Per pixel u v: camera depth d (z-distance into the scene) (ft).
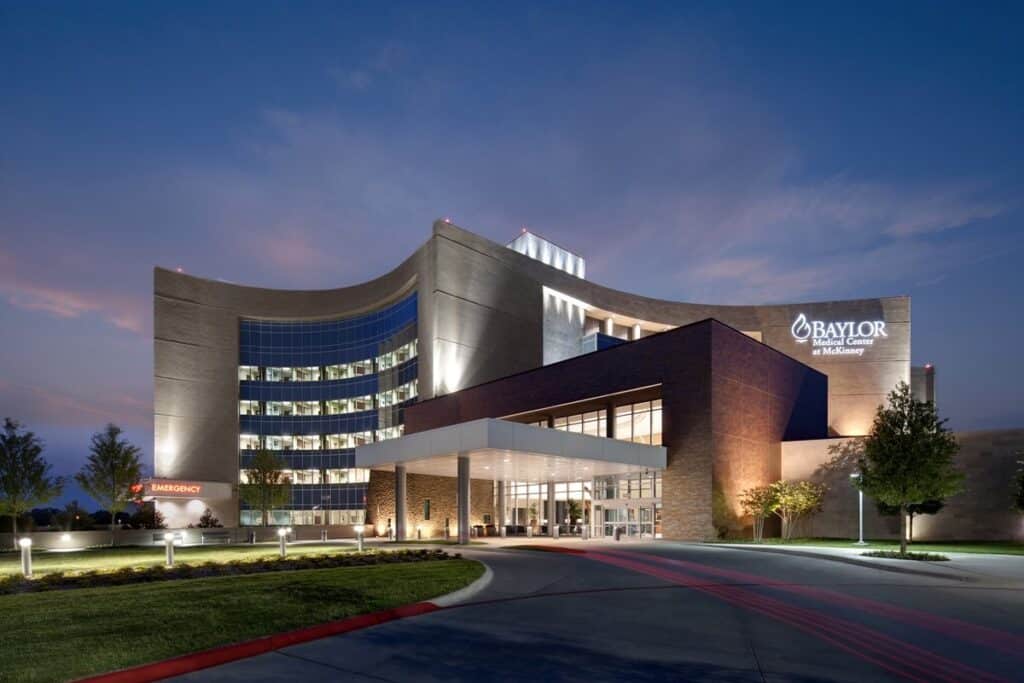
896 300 265.95
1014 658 31.83
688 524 123.24
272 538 166.81
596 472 139.03
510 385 167.84
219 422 252.01
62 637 32.32
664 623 39.17
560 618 40.32
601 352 145.28
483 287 203.21
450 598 46.80
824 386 174.70
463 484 114.93
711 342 125.29
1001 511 127.44
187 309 251.39
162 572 62.08
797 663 30.19
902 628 38.83
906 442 86.22
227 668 28.19
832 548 98.58
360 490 250.78
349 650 31.60
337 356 264.52
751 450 134.92
